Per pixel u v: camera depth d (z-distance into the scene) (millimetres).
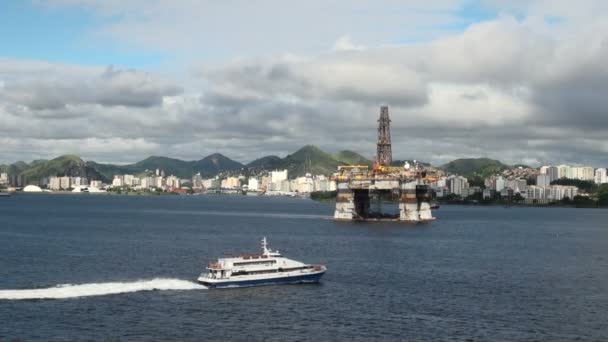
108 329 93562
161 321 98250
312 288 125125
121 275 140750
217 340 89125
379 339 90438
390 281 135375
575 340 91625
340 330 94750
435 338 91188
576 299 119375
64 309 104250
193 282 127062
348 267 155000
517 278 143500
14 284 128500
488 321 101125
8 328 93062
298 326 96625
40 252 182500
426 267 157875
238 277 123750
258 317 101500
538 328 97562
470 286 131375
